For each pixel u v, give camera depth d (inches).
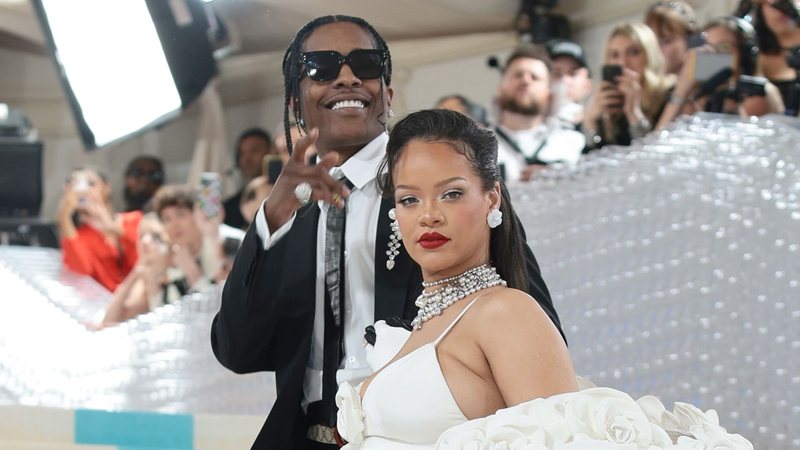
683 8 176.9
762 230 121.4
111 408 145.6
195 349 146.4
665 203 127.4
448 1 300.8
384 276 97.7
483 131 77.8
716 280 120.6
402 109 327.6
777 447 111.8
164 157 384.8
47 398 147.2
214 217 190.5
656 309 122.0
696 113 141.6
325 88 102.2
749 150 128.5
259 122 343.0
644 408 69.4
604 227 129.1
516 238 80.6
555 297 126.9
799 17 147.7
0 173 277.6
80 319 175.9
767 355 115.6
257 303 99.0
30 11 397.7
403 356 75.7
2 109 294.4
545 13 282.7
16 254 212.1
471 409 71.1
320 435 100.3
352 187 102.0
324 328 100.0
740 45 146.8
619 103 162.4
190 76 239.0
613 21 271.9
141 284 184.5
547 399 66.5
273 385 140.0
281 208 96.2
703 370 117.3
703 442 67.4
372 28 105.5
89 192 225.5
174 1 229.6
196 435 129.8
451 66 319.0
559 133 187.3
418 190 76.1
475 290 76.3
